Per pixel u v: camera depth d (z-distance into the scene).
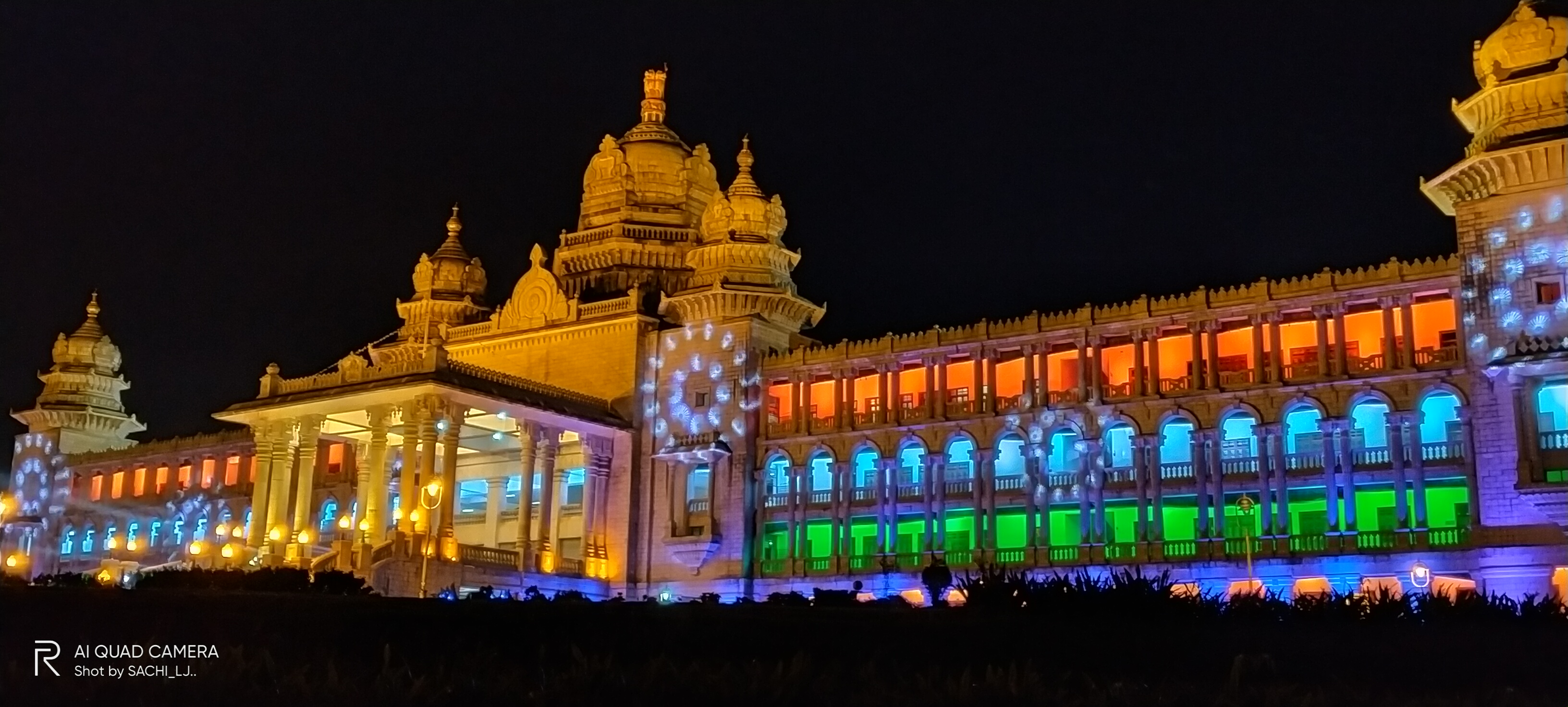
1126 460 83.25
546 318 103.56
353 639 38.69
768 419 95.88
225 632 38.81
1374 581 72.12
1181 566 78.00
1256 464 77.94
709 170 113.88
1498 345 69.75
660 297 104.12
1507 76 71.31
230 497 117.25
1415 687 33.78
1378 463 74.44
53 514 124.19
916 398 91.94
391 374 89.00
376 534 89.00
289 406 93.44
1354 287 75.81
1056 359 86.69
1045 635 38.38
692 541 93.50
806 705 29.80
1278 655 36.50
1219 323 80.25
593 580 94.06
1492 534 69.12
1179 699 30.98
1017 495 85.44
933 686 31.31
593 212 111.44
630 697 29.69
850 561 89.62
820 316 101.50
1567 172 68.75
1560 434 68.69
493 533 103.81
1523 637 37.38
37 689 29.55
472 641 38.62
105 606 40.66
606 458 97.75
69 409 126.25
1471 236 71.81
